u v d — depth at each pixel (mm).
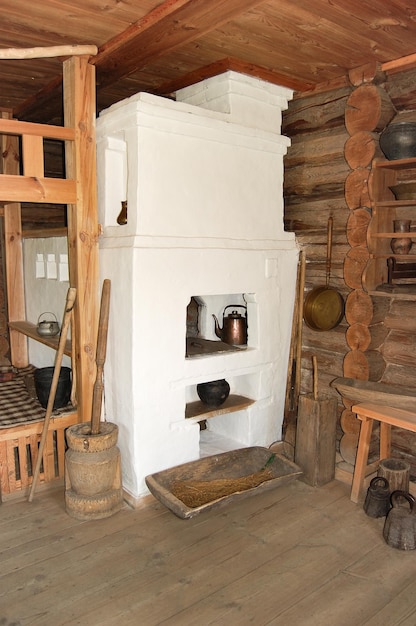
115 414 2760
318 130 3166
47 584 2062
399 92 2795
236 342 3191
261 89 2982
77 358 2814
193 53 2613
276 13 2135
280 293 3207
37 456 2738
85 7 2078
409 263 2846
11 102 3449
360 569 2176
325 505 2715
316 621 1868
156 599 1979
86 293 2721
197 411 2977
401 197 2752
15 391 3342
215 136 2762
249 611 1918
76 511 2549
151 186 2541
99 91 3312
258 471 2973
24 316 3930
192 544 2348
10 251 3824
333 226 3123
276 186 3143
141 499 2682
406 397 2557
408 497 2373
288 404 3410
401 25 2268
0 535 2404
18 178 2461
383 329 2996
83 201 2654
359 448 2738
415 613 1920
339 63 2754
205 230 2791
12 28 2279
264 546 2338
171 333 2680
